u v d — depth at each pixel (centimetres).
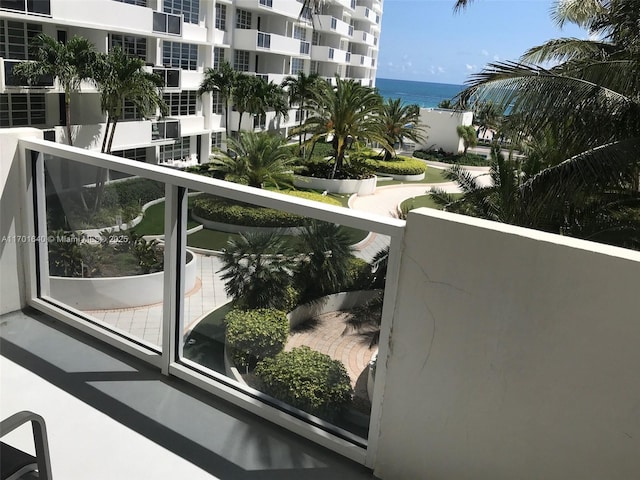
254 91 3091
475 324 191
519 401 187
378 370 218
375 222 205
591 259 166
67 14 1939
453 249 190
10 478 150
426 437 210
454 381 199
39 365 294
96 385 279
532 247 175
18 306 353
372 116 2909
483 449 198
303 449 241
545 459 186
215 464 230
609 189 836
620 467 172
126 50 2370
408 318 205
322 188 2873
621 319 164
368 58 5962
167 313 282
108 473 222
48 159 319
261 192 241
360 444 235
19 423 147
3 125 1909
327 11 4859
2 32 1877
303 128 2950
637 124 792
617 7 1084
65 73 1869
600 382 171
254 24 3472
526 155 997
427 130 4694
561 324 175
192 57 2891
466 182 1262
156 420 256
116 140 2262
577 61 939
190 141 2964
